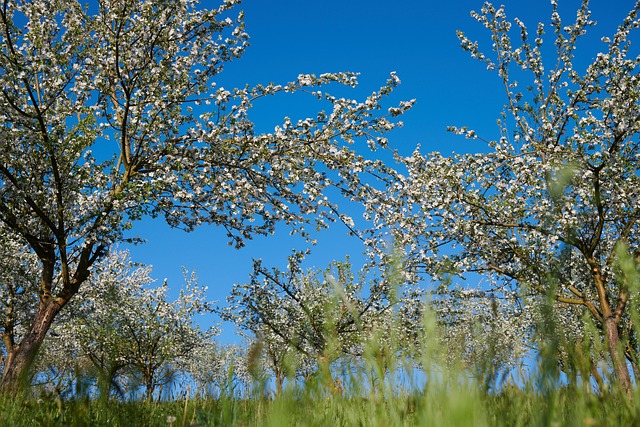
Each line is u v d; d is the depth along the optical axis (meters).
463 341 1.26
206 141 9.50
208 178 9.84
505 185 10.41
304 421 1.51
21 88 8.67
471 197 10.33
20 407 2.40
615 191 9.43
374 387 1.54
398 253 1.41
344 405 1.58
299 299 13.50
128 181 9.63
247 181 10.17
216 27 9.64
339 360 1.58
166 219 10.18
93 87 9.19
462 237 10.64
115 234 9.39
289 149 9.83
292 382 1.57
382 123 9.70
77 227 9.60
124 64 9.12
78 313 15.64
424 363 1.25
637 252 9.61
